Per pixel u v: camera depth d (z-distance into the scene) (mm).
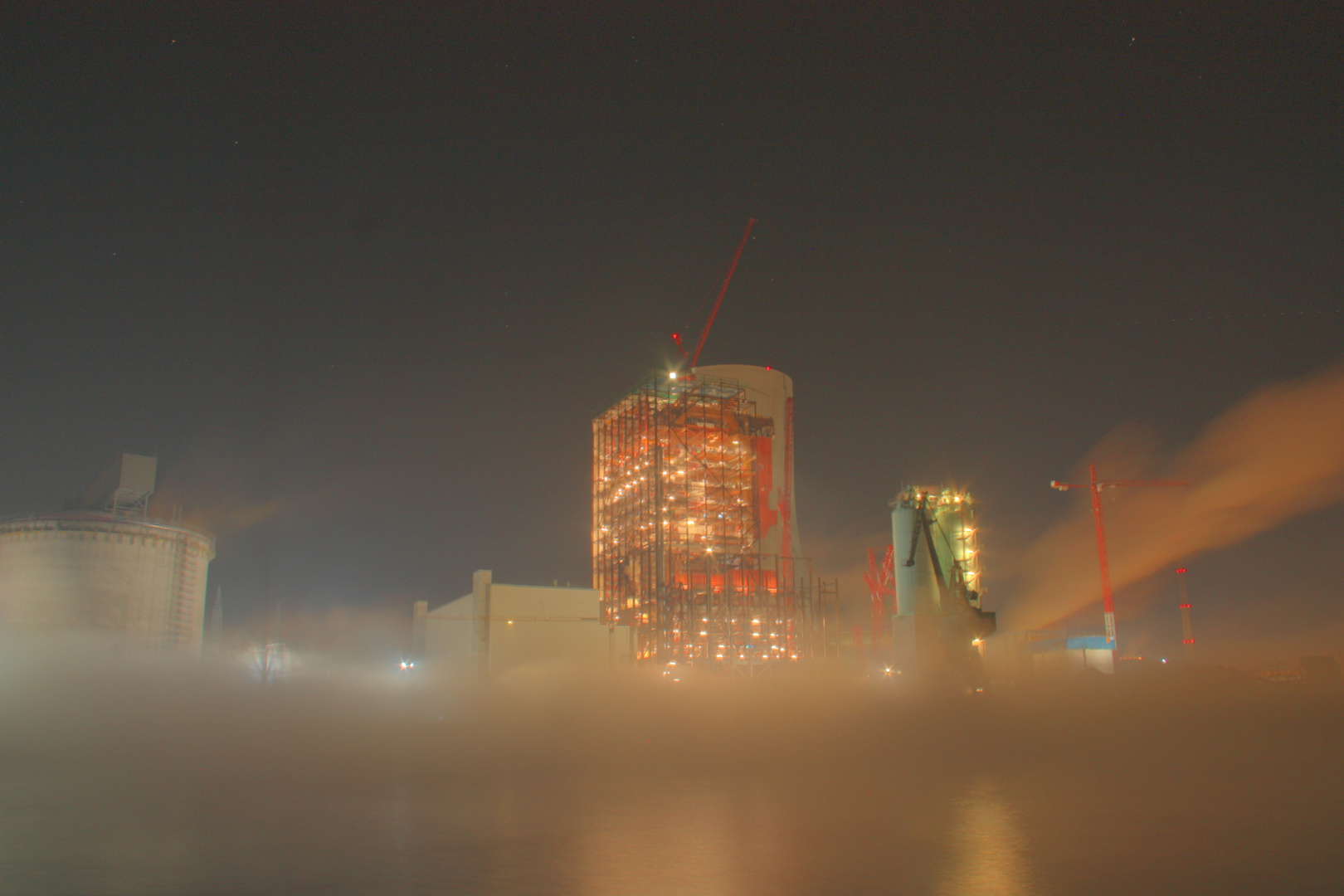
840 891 15961
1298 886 16156
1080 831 21906
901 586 100812
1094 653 119375
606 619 106125
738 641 100312
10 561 105375
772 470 116625
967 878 16938
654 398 106688
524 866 18328
